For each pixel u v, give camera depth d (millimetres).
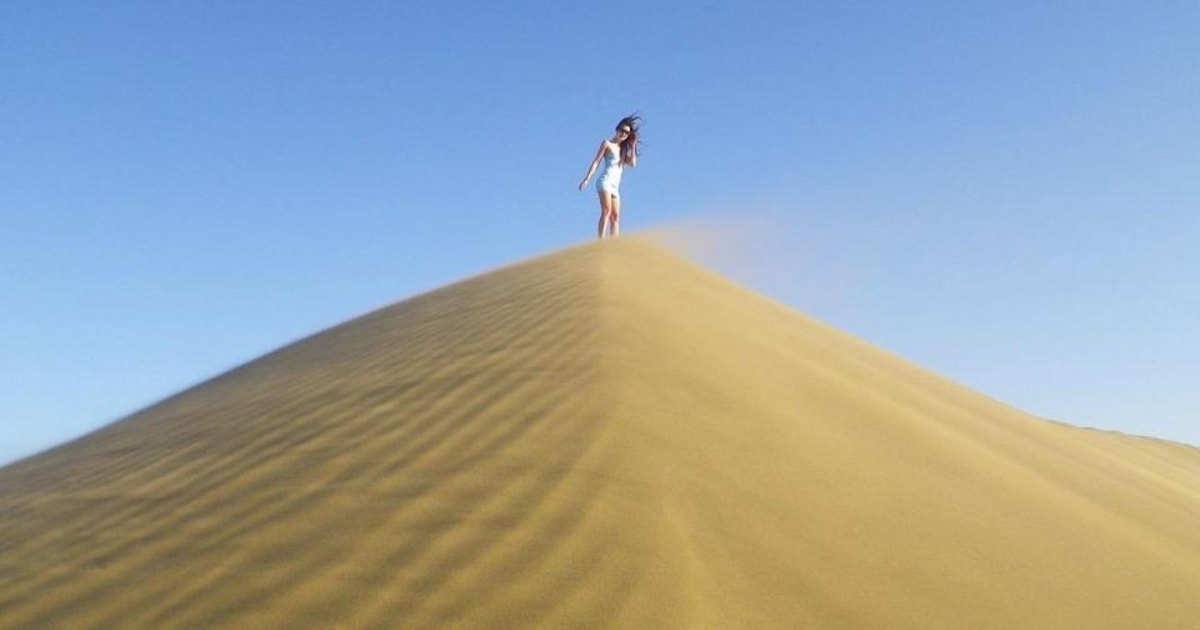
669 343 10234
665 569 5988
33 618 5965
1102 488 11766
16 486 9531
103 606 5988
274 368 12664
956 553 7457
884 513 7758
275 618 5590
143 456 9211
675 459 7461
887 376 13695
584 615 5523
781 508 7242
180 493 7680
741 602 5879
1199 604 8039
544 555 6035
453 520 6469
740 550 6469
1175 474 19578
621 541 6211
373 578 5895
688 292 13859
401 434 8039
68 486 8758
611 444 7488
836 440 9062
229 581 6043
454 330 11461
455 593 5711
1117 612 7336
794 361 11609
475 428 7941
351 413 8805
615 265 14531
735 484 7363
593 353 9500
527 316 11312
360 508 6762
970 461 10078
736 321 12875
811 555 6688
